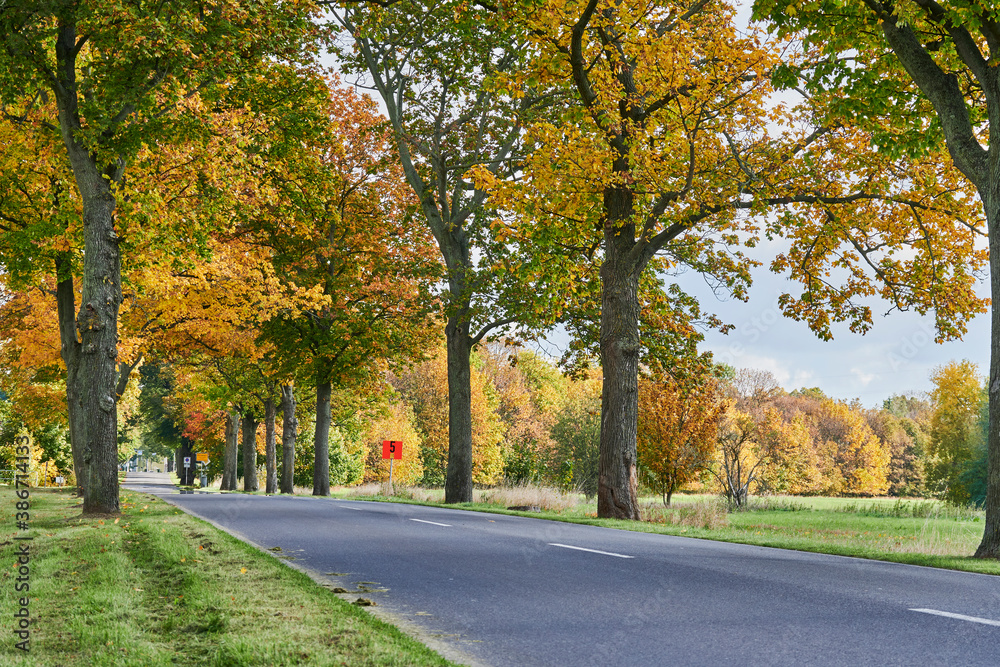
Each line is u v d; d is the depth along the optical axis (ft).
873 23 45.19
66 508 59.93
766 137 60.90
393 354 111.96
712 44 54.39
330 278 106.22
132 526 40.06
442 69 82.99
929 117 50.96
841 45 47.73
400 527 44.39
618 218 62.90
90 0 44.32
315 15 61.36
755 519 95.50
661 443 97.09
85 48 62.13
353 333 106.22
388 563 29.22
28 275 70.38
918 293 67.87
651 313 80.74
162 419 247.50
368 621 18.34
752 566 28.68
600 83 56.08
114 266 54.29
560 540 38.04
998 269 39.91
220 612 18.90
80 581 24.02
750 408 142.72
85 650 16.11
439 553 32.12
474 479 230.48
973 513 109.60
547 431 258.98
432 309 94.63
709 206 60.75
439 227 89.40
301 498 91.56
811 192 62.39
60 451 186.19
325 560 30.01
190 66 50.67
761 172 61.41
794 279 72.69
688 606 20.92
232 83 59.26
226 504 67.10
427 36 81.76
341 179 101.24
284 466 139.03
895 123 51.60
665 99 57.93
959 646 16.33
